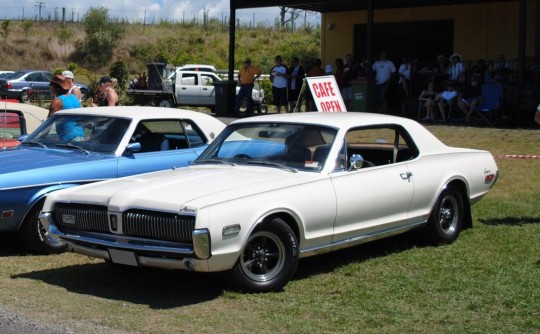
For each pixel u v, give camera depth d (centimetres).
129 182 672
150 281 678
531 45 2105
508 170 1251
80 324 551
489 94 1789
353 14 2470
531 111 1753
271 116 769
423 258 745
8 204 748
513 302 598
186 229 582
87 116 898
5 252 803
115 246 616
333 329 540
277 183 641
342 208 674
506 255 753
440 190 781
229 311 581
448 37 2280
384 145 764
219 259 587
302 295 626
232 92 2262
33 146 888
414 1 2214
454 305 595
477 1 2184
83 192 659
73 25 5888
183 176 675
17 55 5162
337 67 2102
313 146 700
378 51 2431
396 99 2259
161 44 5372
